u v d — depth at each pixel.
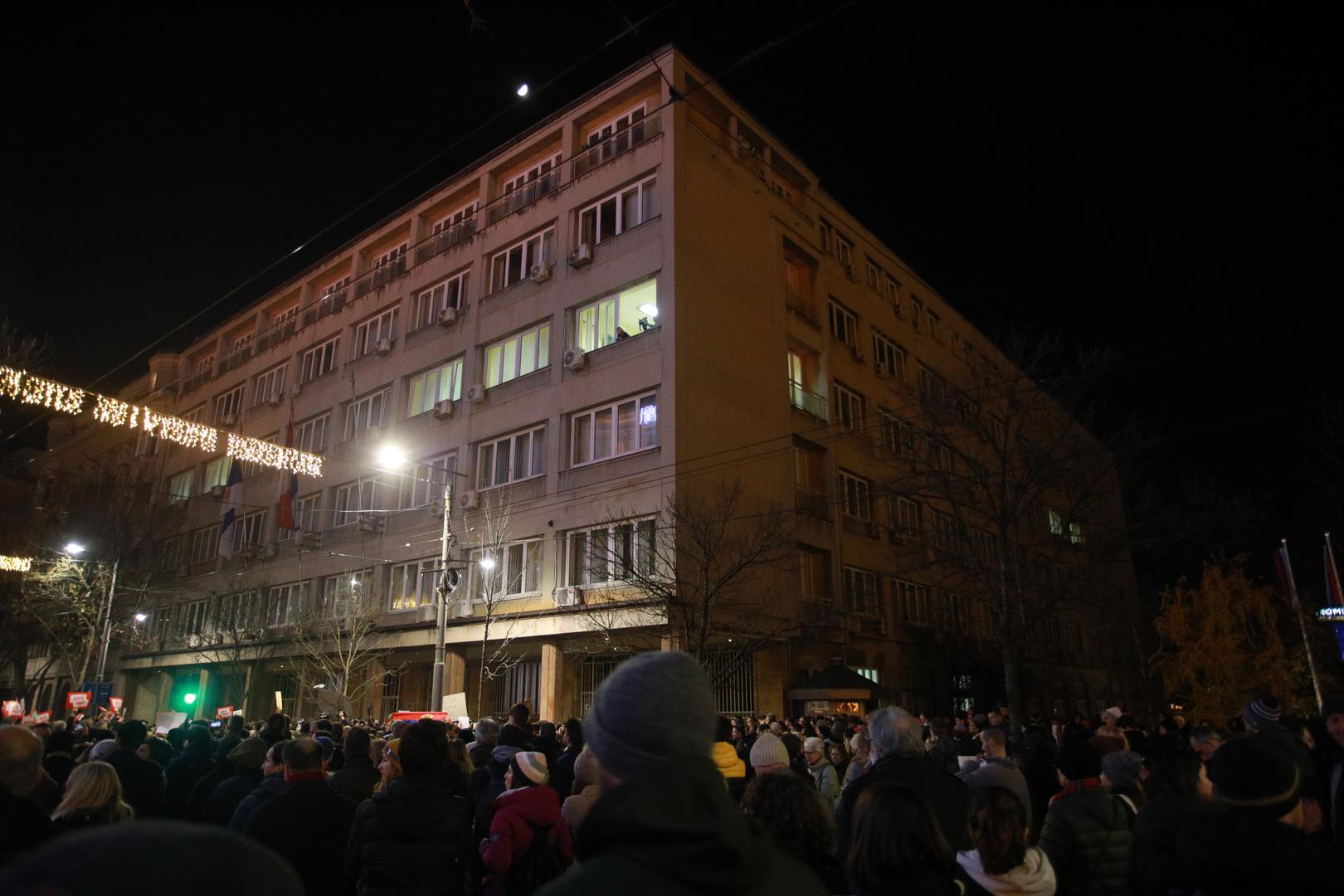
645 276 25.00
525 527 25.73
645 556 22.33
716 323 25.22
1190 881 3.33
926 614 31.75
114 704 27.06
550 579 24.44
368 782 6.69
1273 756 3.27
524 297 28.64
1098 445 20.98
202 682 38.06
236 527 39.16
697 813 1.69
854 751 8.00
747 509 24.12
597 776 2.01
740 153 28.83
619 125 28.86
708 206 26.22
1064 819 4.81
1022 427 19.83
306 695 31.12
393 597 29.70
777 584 23.95
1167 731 12.31
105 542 36.44
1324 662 27.80
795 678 24.09
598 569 23.36
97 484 40.16
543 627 23.58
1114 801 4.90
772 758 5.31
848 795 4.84
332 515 34.00
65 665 44.75
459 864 5.61
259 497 38.44
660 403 23.31
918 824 3.21
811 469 28.25
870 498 29.94
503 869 5.19
